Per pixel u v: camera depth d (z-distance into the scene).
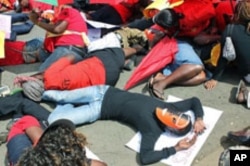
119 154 3.71
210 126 3.94
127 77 4.68
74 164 2.06
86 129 3.97
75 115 3.93
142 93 4.42
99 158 3.67
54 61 4.57
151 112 3.82
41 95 4.23
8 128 3.96
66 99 4.08
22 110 4.07
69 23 4.65
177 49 4.57
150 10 5.10
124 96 3.99
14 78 4.72
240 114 4.10
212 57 4.54
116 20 5.47
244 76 4.47
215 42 4.63
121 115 3.95
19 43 4.98
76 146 2.15
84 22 4.79
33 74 4.73
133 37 4.91
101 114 4.02
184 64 4.45
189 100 4.04
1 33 4.46
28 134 3.52
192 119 3.95
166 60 4.56
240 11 4.17
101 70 4.32
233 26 4.24
